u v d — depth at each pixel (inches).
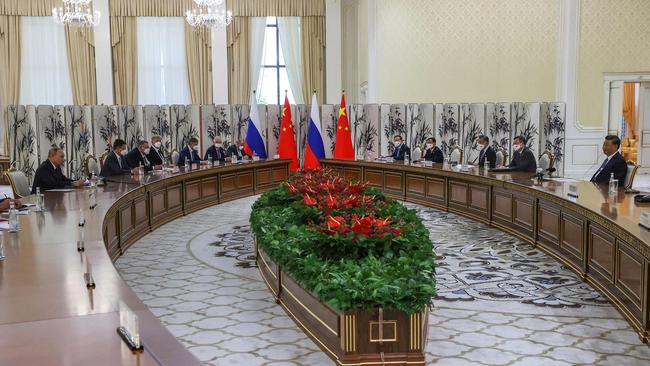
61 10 546.3
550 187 281.0
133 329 93.0
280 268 203.5
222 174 449.4
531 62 545.6
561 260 254.7
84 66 643.5
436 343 167.0
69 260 153.6
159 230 344.8
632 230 176.6
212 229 348.5
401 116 530.9
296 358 157.2
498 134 527.2
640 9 535.2
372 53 588.1
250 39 666.8
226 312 197.9
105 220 221.1
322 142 531.2
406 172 438.0
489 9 547.2
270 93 687.7
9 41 637.3
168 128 530.3
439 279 234.5
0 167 619.5
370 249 175.3
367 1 592.4
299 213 222.5
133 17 648.4
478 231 330.0
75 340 96.0
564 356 157.2
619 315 189.8
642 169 615.5
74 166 511.5
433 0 556.1
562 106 521.3
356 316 144.9
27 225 205.9
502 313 193.0
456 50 554.9
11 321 105.4
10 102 642.2
